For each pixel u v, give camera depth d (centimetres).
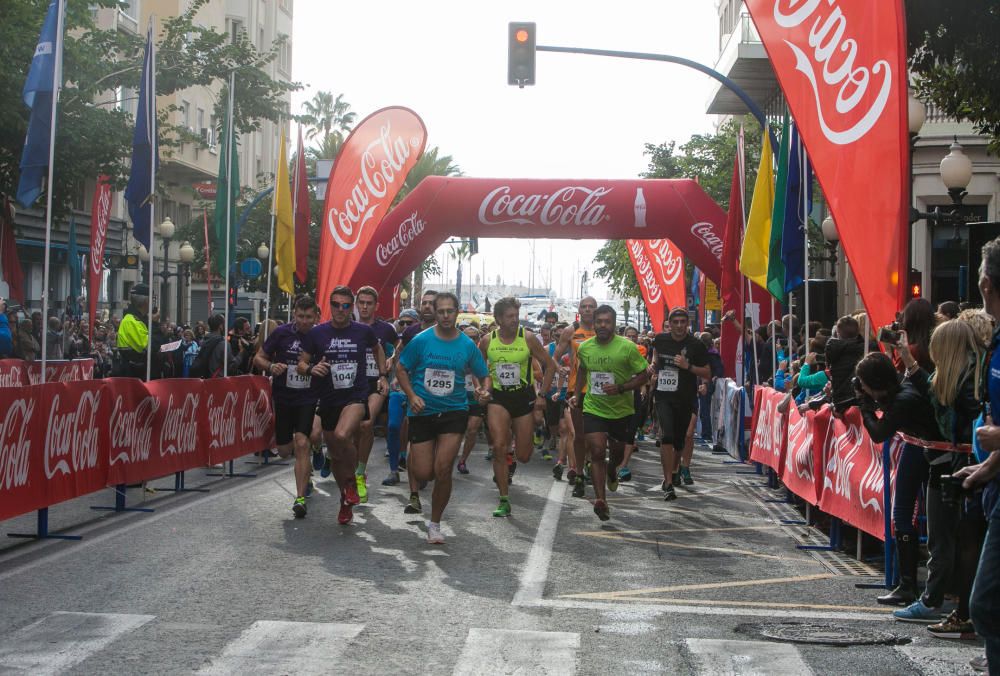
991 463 492
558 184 2019
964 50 1441
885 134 842
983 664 586
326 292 1856
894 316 839
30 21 2236
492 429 1127
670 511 1185
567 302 9756
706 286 2384
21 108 2247
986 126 1605
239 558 859
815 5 884
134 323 1397
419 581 790
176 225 4850
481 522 1074
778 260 1392
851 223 858
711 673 576
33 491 908
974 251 1211
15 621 654
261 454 1536
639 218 1997
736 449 1742
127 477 1094
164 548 898
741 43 3303
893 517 757
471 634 646
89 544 912
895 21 838
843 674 578
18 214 3469
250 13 5669
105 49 2766
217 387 1326
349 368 1034
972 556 658
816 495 1024
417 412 941
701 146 3284
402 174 1847
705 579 825
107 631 633
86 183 3919
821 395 1045
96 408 1023
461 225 2022
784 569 872
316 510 1124
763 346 1789
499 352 1202
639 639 643
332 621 669
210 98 4916
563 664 588
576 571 842
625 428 1138
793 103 893
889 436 719
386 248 2020
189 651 597
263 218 4203
